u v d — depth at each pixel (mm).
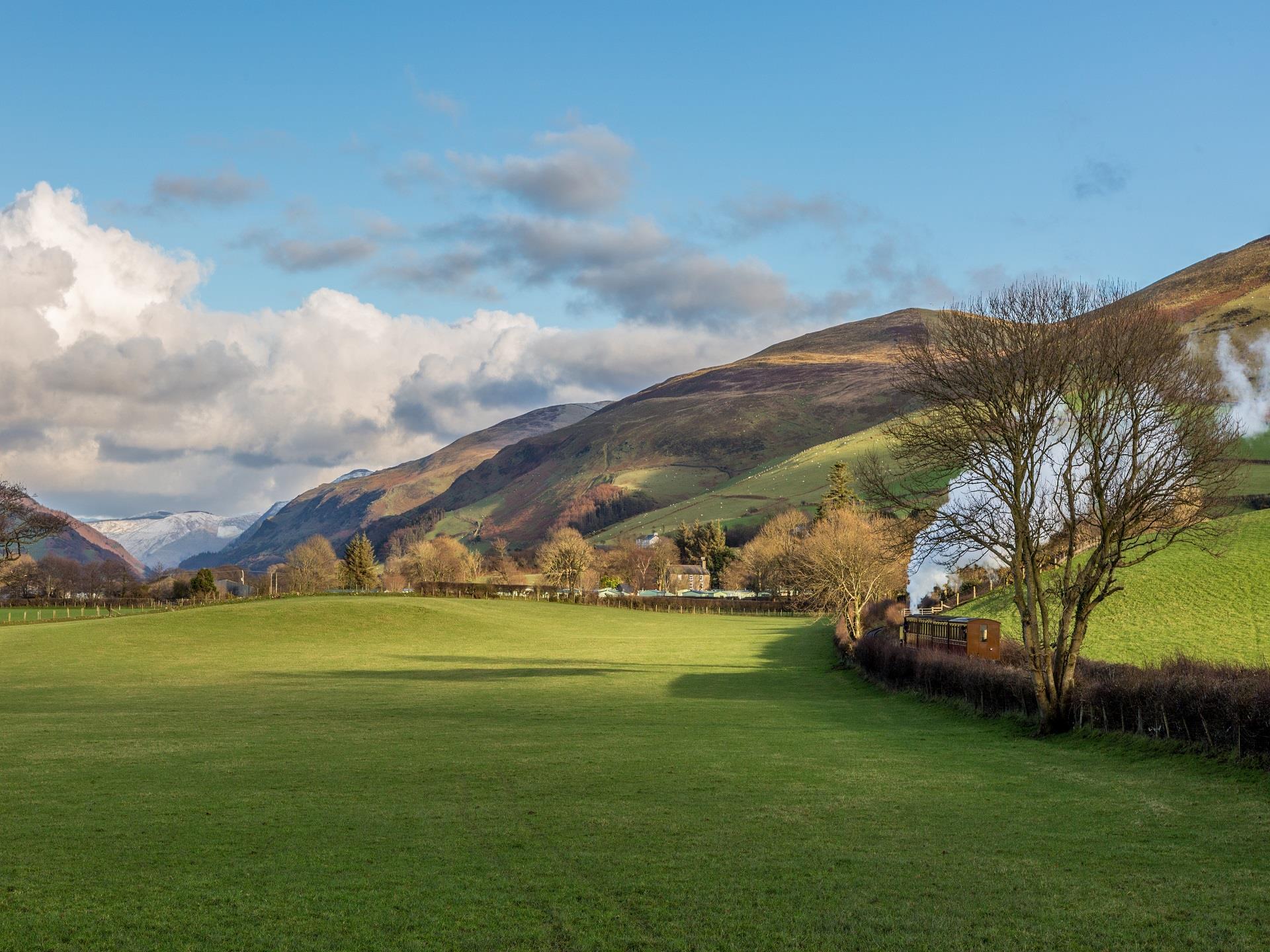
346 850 18688
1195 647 62688
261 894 15719
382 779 26953
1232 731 27312
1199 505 37844
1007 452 38969
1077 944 13555
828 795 24594
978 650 55219
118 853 18375
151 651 86500
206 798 24000
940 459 40562
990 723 41000
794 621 147875
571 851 18641
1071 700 36500
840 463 171625
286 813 22188
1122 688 33188
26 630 97500
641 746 33906
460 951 13320
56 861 17719
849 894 15852
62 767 29125
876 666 62188
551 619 129625
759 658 87562
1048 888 16156
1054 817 21812
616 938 13789
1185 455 36938
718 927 14281
